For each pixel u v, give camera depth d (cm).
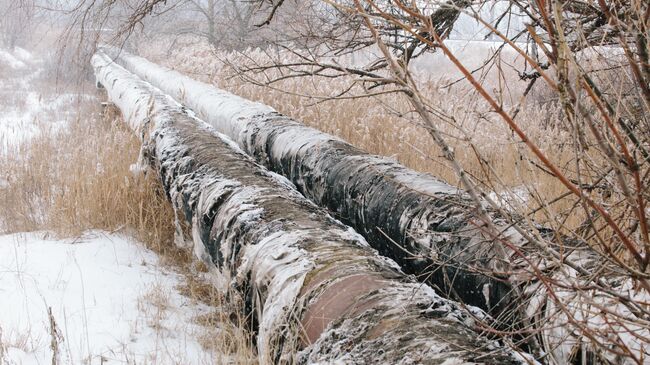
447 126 734
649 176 254
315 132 589
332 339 285
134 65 1769
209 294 526
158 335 440
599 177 286
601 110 191
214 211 468
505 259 237
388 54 206
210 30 1953
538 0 193
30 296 492
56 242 620
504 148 658
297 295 328
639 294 242
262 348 336
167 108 769
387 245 425
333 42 518
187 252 605
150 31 1908
